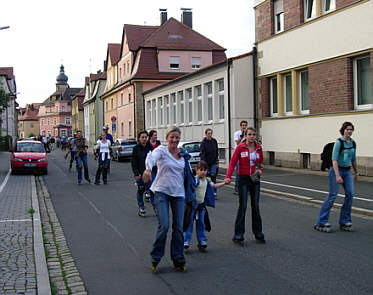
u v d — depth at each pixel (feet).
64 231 28.27
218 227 28.43
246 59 71.82
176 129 19.57
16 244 23.94
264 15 68.85
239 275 18.61
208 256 21.72
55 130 436.35
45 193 47.70
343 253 21.58
